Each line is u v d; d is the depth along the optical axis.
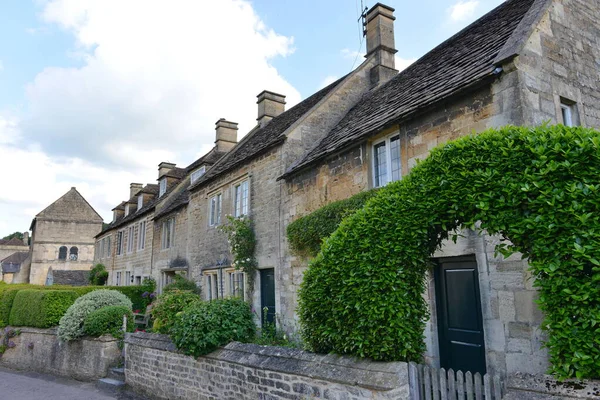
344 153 9.02
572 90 6.48
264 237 11.52
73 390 9.79
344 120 11.45
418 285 4.68
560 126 3.93
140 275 22.58
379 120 8.30
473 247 5.87
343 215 7.87
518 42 5.87
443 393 4.40
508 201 3.80
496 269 5.55
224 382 6.88
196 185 16.16
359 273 4.72
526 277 5.18
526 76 5.76
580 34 7.07
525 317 5.16
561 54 6.51
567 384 3.42
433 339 6.50
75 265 46.66
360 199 7.72
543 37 6.29
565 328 3.41
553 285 3.46
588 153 3.52
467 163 4.18
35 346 13.11
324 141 10.97
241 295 12.30
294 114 14.22
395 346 4.65
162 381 8.43
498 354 5.42
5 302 15.02
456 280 6.44
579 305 3.35
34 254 45.19
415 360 4.78
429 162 4.60
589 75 6.98
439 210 4.34
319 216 8.72
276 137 12.01
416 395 4.52
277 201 11.15
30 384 10.74
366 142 8.44
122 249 26.77
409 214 4.57
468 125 6.29
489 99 6.01
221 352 7.13
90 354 10.91
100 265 29.86
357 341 4.76
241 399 6.47
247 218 12.29
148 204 24.97
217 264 13.98
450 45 9.64
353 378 4.74
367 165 8.34
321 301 5.18
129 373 9.55
